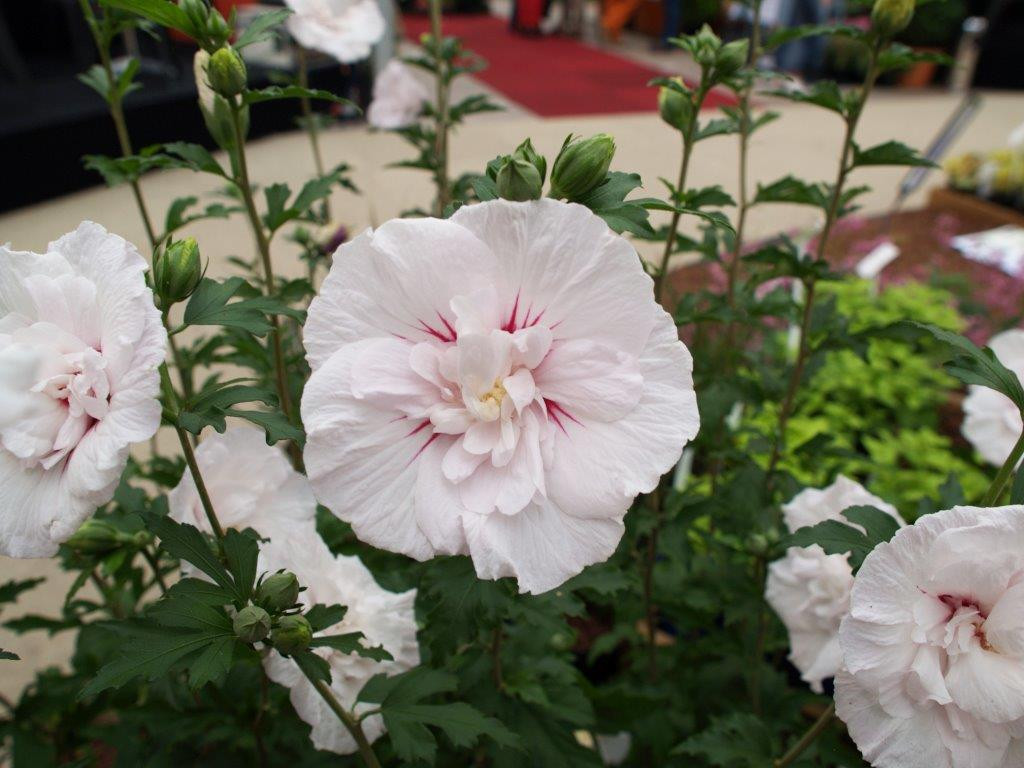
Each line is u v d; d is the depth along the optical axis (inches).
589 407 8.8
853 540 11.0
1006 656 9.6
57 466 9.0
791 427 31.0
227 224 29.8
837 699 10.1
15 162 40.5
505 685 15.5
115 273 8.7
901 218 61.1
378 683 12.2
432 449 9.0
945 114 85.4
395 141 46.1
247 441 12.5
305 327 8.7
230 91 12.9
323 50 22.1
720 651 19.3
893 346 36.1
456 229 8.6
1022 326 41.8
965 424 20.6
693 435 8.6
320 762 14.9
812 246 47.2
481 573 8.4
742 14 39.2
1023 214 60.9
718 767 16.6
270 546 12.2
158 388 8.3
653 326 8.7
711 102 37.9
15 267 9.2
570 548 8.9
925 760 9.9
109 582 20.7
